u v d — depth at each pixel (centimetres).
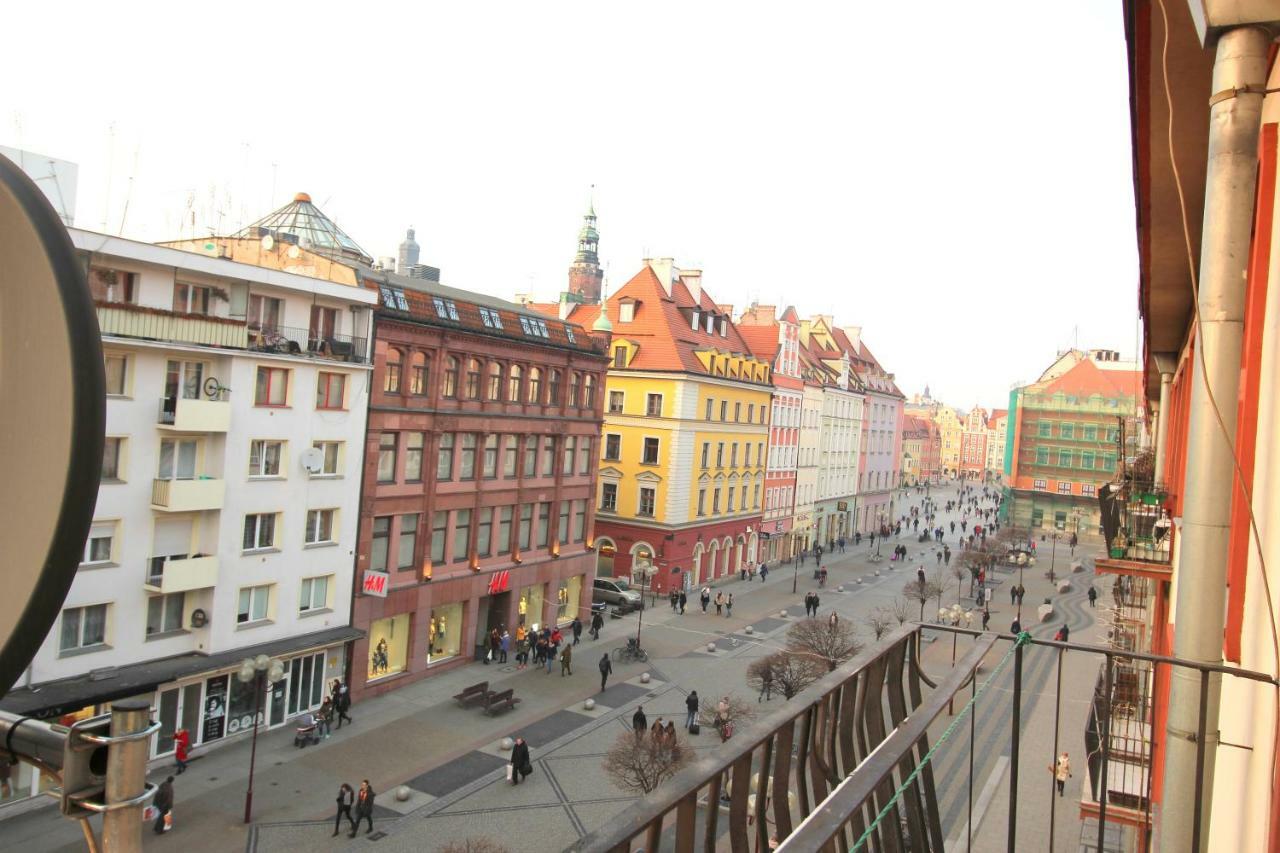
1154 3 517
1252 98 425
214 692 2509
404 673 3231
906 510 11862
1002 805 1766
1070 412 8525
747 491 6116
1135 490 1524
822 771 326
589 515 4362
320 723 2645
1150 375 2202
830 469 7812
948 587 5922
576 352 4100
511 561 3825
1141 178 858
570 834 2114
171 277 2436
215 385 2480
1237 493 521
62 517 146
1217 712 438
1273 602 438
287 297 2758
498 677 3400
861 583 5944
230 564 2555
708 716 2798
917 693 439
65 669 2186
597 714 3016
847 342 9025
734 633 4300
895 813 372
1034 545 8050
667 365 5159
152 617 2412
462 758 2570
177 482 2347
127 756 215
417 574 3288
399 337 3116
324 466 2892
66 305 149
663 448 5172
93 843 216
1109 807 1132
